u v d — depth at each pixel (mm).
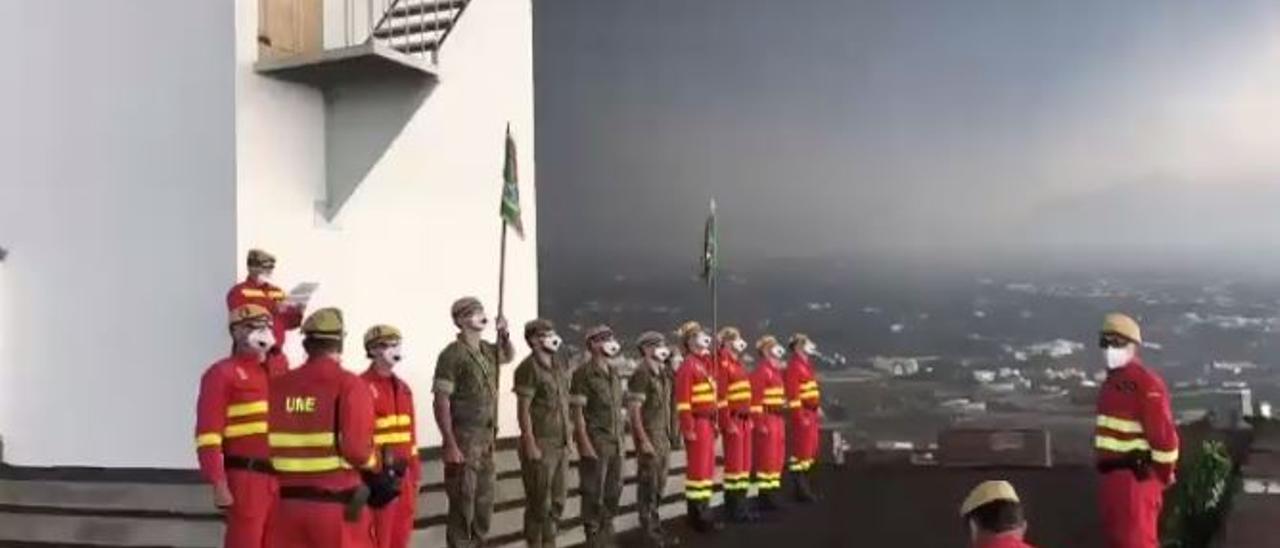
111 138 9766
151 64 9664
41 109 10000
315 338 6145
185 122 9570
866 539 11086
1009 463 17906
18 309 10023
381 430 7527
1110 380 7473
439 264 12023
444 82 12109
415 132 11648
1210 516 9289
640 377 10461
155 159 9641
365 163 10328
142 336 9641
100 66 9820
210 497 8852
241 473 6574
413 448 7797
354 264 10750
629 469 12219
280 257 9852
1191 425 17531
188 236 9523
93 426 9773
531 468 8789
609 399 9555
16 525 9172
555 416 8906
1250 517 7965
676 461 13422
